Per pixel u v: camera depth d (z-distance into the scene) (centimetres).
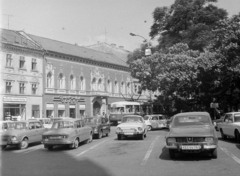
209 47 2783
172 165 925
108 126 2122
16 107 3481
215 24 3416
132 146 1452
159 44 3975
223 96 3206
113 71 5291
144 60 3391
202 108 3591
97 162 1023
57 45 4400
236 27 2370
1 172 889
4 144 1436
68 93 4250
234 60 2409
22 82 3566
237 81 2836
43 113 3816
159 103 4159
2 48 3328
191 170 844
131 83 5819
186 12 3603
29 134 1545
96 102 4869
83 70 4562
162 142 1594
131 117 1912
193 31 3291
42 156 1216
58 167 952
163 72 3023
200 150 970
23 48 3566
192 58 2659
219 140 1655
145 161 1012
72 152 1305
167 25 3881
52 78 4012
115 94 5300
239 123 1502
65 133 1380
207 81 2864
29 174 853
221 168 866
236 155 1100
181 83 2691
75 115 4362
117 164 972
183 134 997
